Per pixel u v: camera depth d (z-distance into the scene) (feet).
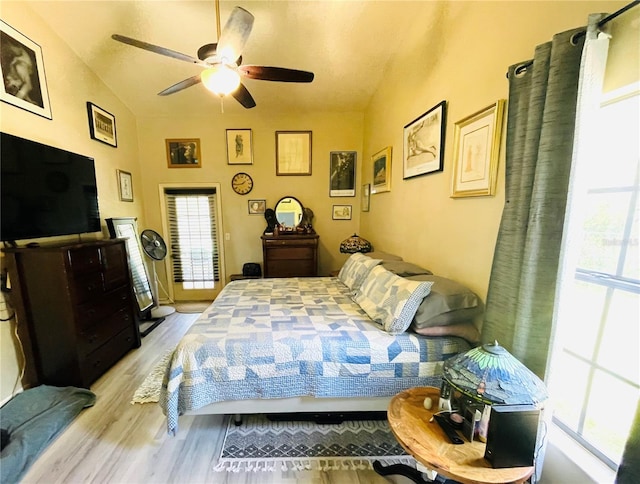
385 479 4.98
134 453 5.45
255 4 7.97
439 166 7.18
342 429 6.09
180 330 11.53
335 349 5.56
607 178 3.76
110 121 11.80
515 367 3.60
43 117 8.34
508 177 4.61
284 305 7.75
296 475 5.03
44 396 6.91
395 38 9.15
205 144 14.57
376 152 12.60
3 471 4.85
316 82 11.93
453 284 6.09
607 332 3.82
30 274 6.98
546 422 3.90
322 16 8.39
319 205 15.46
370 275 8.00
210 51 6.24
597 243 3.92
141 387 7.61
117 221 11.29
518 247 4.32
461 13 6.31
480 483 3.19
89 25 8.75
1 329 6.91
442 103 6.98
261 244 15.53
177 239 15.24
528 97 4.21
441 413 4.14
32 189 7.16
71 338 7.22
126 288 9.51
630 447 2.91
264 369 5.45
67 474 5.00
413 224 8.84
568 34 3.54
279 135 14.75
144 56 10.19
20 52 7.57
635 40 3.19
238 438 5.82
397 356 5.59
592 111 3.40
